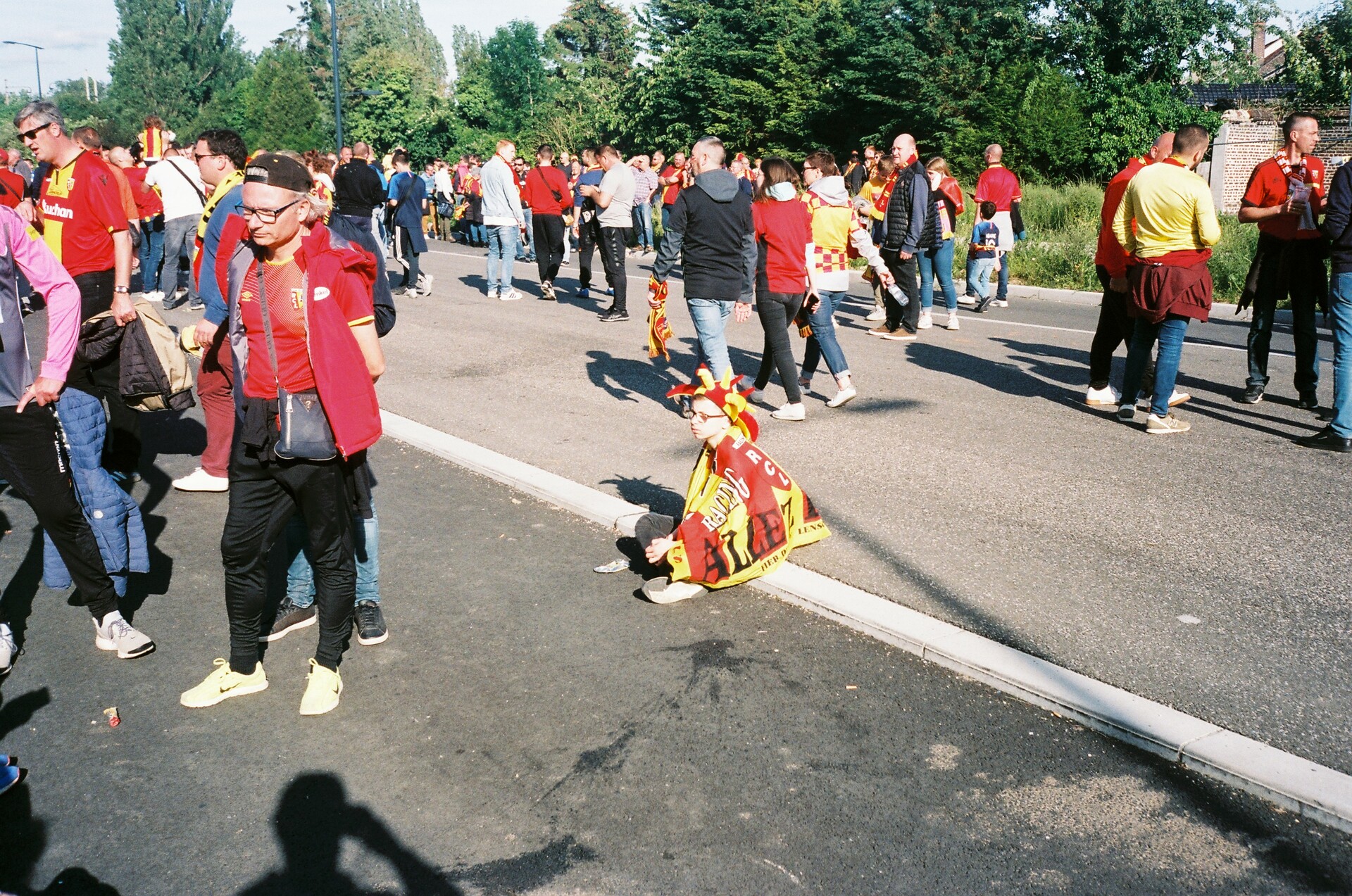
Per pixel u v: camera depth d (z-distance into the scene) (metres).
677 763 3.44
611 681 3.96
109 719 3.77
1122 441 6.89
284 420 3.57
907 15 34.16
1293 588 4.61
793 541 4.85
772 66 37.88
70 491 4.09
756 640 4.27
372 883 2.93
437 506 5.90
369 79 67.62
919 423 7.39
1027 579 4.73
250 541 3.76
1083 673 3.90
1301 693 3.74
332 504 3.70
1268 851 3.00
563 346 10.47
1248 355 7.75
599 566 5.04
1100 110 31.44
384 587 4.82
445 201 23.98
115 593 4.29
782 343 7.41
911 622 4.26
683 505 5.77
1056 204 21.17
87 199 5.57
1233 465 6.32
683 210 7.14
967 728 3.61
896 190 10.43
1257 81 35.59
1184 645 4.11
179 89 99.94
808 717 3.70
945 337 10.84
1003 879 2.90
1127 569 4.82
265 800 3.30
